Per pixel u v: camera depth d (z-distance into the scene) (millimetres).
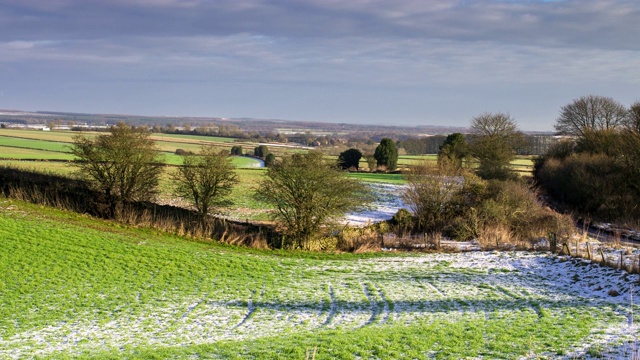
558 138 83125
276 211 41875
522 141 76625
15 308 23703
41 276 28266
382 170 95125
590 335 16922
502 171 60531
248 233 41438
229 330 20734
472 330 18078
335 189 39875
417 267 33750
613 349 15211
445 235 44656
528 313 21016
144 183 44094
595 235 44281
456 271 32125
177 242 38188
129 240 36781
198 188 44000
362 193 42875
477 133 75438
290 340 17688
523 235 42469
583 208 57469
